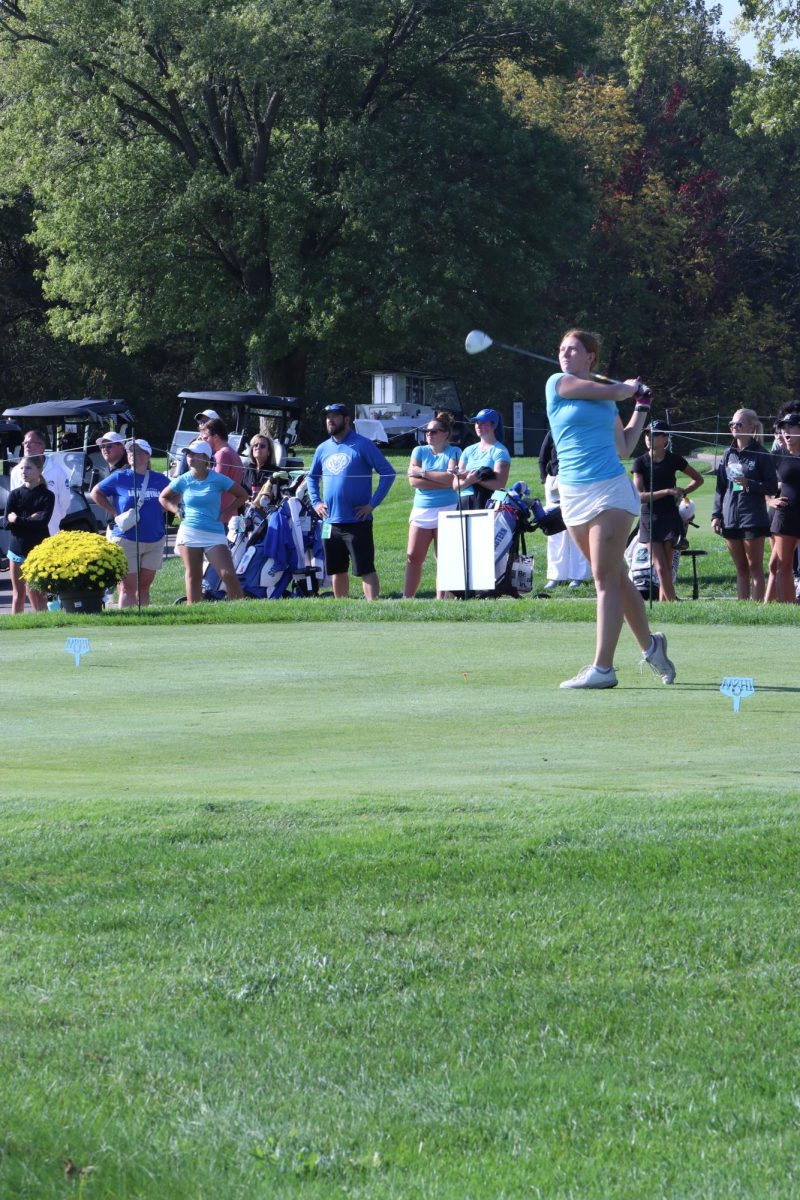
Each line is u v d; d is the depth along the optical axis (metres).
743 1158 3.94
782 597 21.16
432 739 10.09
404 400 65.69
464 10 64.75
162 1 58.50
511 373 85.62
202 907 6.16
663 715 10.92
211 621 18.83
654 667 12.48
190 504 21.30
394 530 37.91
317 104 63.62
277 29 58.50
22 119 62.72
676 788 8.16
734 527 21.73
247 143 68.00
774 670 13.38
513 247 64.94
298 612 18.94
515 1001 5.12
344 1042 4.79
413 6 64.06
